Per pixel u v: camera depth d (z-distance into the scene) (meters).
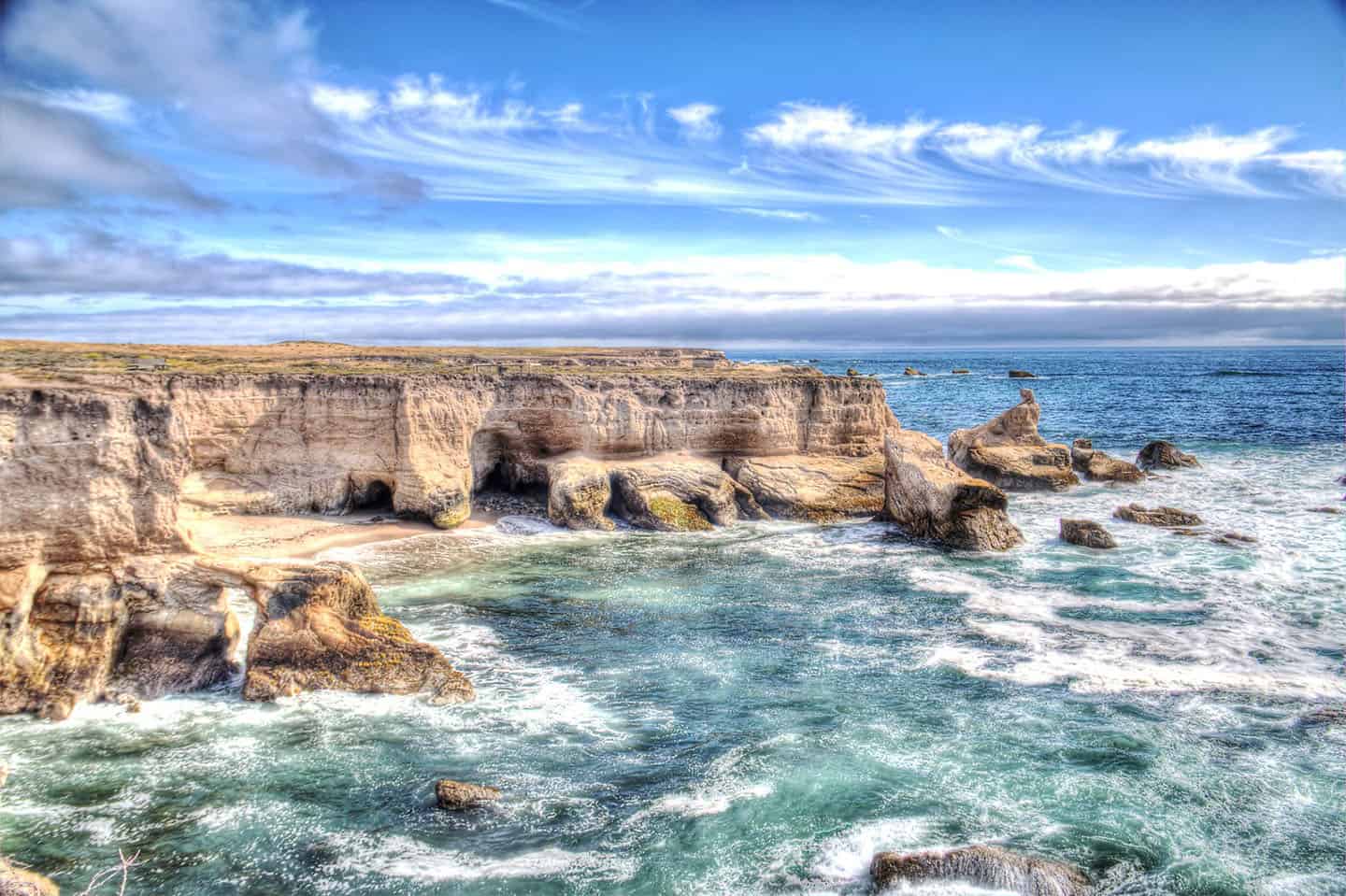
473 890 15.55
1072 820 17.44
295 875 15.88
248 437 41.53
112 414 22.42
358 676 23.23
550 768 19.67
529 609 30.91
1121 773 19.19
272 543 37.78
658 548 39.88
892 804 18.11
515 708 22.66
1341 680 23.83
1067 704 22.66
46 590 22.05
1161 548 38.69
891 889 15.31
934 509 40.75
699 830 17.31
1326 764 19.38
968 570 35.84
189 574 23.38
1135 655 25.98
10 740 20.20
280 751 20.17
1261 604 30.61
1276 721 21.48
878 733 21.22
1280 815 17.53
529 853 16.61
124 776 18.92
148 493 23.09
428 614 30.20
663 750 20.52
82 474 22.12
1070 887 15.18
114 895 15.20
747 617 30.16
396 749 20.38
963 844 16.70
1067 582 33.75
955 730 21.34
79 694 21.77
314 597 23.78
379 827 17.41
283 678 22.86
